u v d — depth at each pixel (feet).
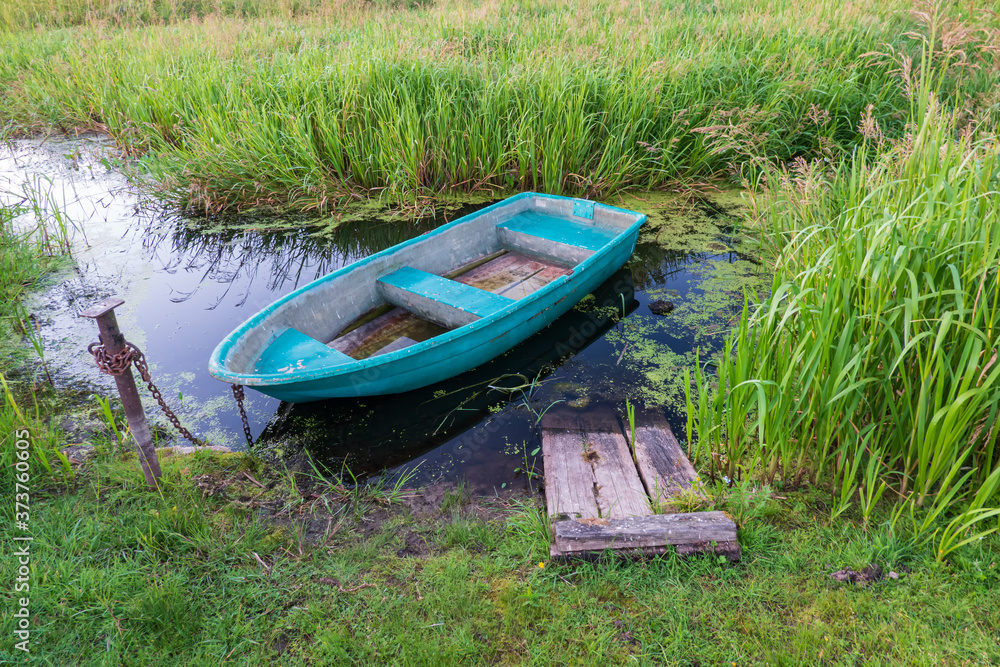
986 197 9.08
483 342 13.70
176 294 17.71
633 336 15.46
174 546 9.24
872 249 8.48
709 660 7.63
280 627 8.17
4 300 16.63
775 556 8.91
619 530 8.96
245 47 32.45
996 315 8.43
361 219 22.27
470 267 18.42
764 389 9.53
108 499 10.09
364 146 22.61
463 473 11.28
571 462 10.83
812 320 9.45
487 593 8.63
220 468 11.03
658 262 18.97
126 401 9.41
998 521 8.23
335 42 33.12
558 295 15.16
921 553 8.83
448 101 22.40
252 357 12.34
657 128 22.99
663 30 28.22
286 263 19.74
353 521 10.02
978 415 9.05
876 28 26.08
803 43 25.30
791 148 22.95
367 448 11.96
